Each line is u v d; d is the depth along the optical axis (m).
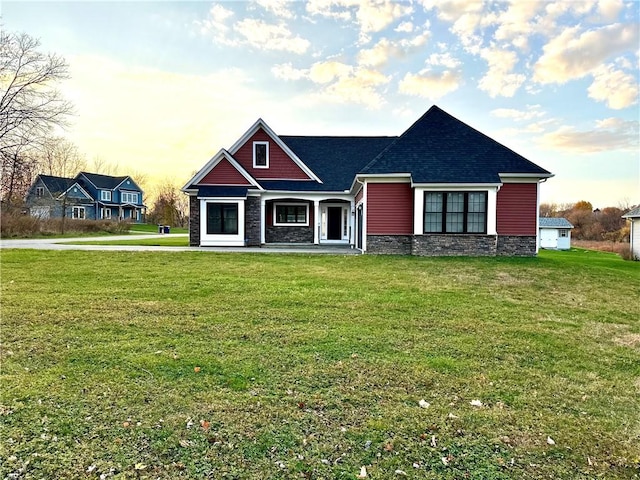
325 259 13.71
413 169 15.62
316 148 22.77
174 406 3.56
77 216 52.41
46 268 10.88
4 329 5.60
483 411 3.60
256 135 20.66
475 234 15.21
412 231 15.84
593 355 5.15
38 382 3.96
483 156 15.98
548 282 10.42
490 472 2.76
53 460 2.77
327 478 2.67
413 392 3.95
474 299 8.15
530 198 15.80
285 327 5.96
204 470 2.71
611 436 3.24
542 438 3.20
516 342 5.55
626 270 15.20
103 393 3.77
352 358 4.79
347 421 3.38
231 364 4.52
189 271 10.74
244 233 18.70
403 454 2.95
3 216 27.00
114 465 2.74
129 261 12.43
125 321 6.11
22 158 29.34
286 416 3.44
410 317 6.67
